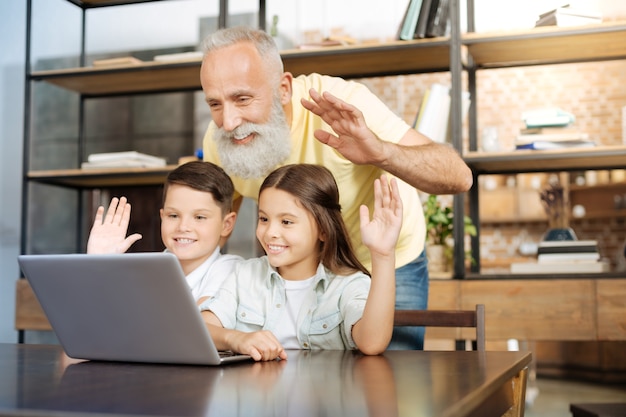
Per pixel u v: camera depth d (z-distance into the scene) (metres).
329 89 1.71
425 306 1.84
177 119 5.68
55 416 0.61
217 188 1.56
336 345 1.37
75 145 5.48
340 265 1.42
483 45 3.07
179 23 5.57
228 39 1.52
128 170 3.42
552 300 2.81
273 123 1.56
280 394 0.74
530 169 3.27
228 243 4.33
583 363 6.42
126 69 3.43
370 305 1.19
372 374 0.91
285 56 3.17
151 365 1.03
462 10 5.22
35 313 3.35
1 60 4.79
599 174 7.35
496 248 7.43
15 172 4.83
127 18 5.58
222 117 1.54
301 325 1.39
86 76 3.55
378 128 1.67
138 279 0.97
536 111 3.03
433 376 0.89
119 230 1.42
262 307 1.43
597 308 2.78
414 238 1.80
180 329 0.99
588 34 2.92
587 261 3.00
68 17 5.21
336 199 1.43
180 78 3.59
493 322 2.85
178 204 1.55
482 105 7.00
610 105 6.83
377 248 1.18
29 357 1.16
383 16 6.27
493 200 7.35
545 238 3.20
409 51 3.11
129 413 0.62
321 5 6.33
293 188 1.37
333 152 1.67
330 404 0.67
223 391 0.76
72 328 1.08
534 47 3.10
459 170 1.63
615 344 6.24
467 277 2.92
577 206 7.42
